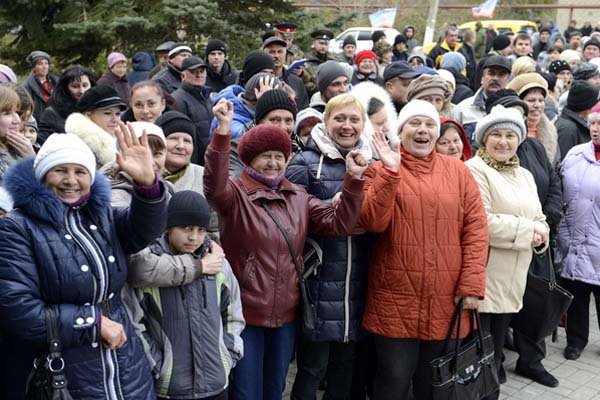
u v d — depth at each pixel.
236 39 9.70
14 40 10.48
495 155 4.17
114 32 9.25
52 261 2.44
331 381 3.92
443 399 3.51
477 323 3.66
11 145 3.38
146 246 2.67
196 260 2.89
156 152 3.23
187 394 2.84
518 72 7.18
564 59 10.21
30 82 7.69
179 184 3.61
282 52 6.62
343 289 3.59
